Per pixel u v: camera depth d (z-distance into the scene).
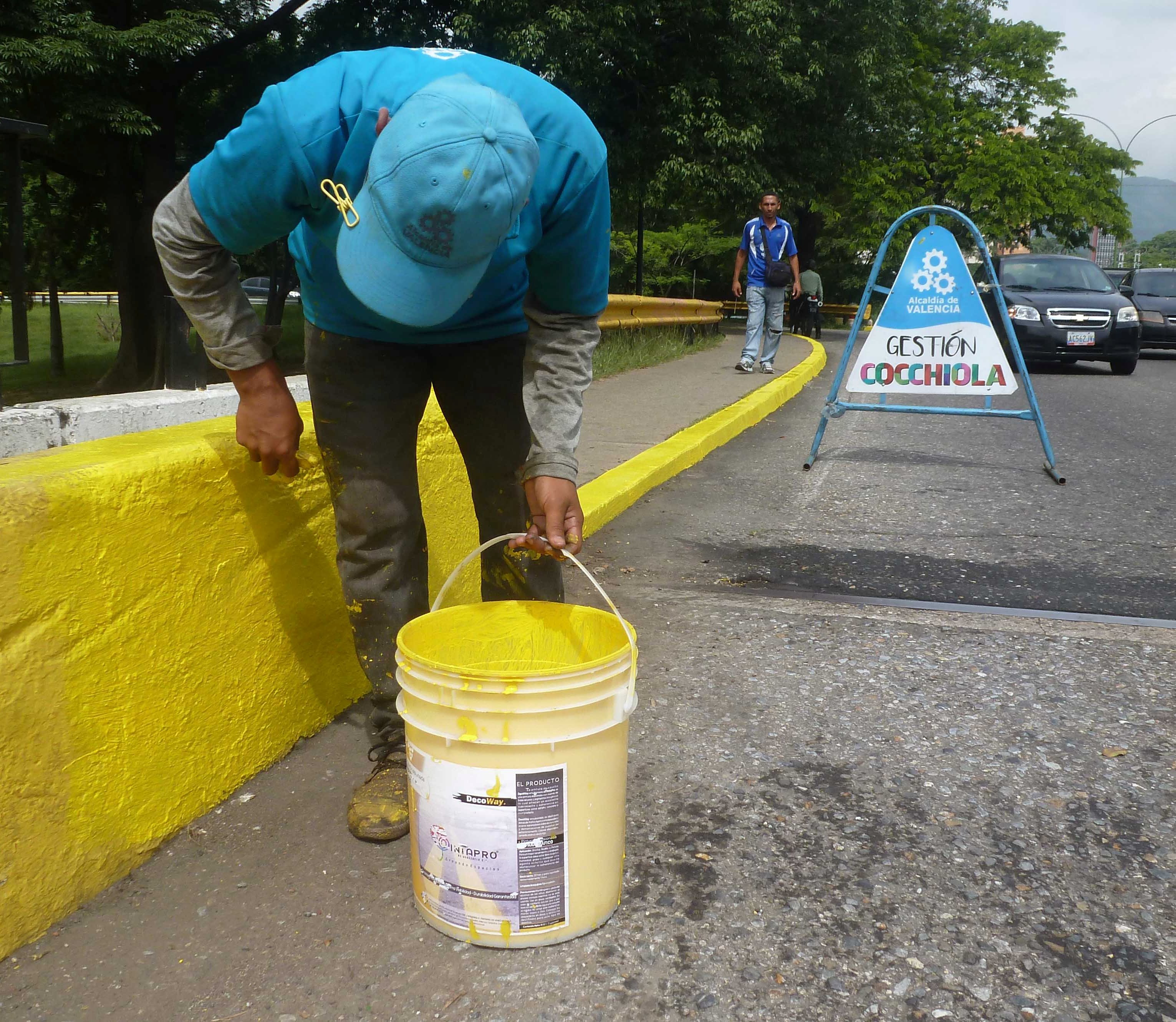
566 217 1.79
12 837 1.69
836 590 3.79
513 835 1.66
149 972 1.69
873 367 5.75
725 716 2.69
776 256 10.50
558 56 14.66
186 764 2.09
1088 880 1.96
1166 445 7.03
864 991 1.66
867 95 19.50
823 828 2.14
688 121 16.69
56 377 18.45
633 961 1.73
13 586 1.63
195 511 2.05
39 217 17.92
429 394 2.27
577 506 1.92
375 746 2.19
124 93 14.46
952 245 5.53
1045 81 35.81
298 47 16.88
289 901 1.89
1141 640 3.23
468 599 3.31
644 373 10.59
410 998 1.63
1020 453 6.64
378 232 1.56
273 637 2.35
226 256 1.87
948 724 2.64
